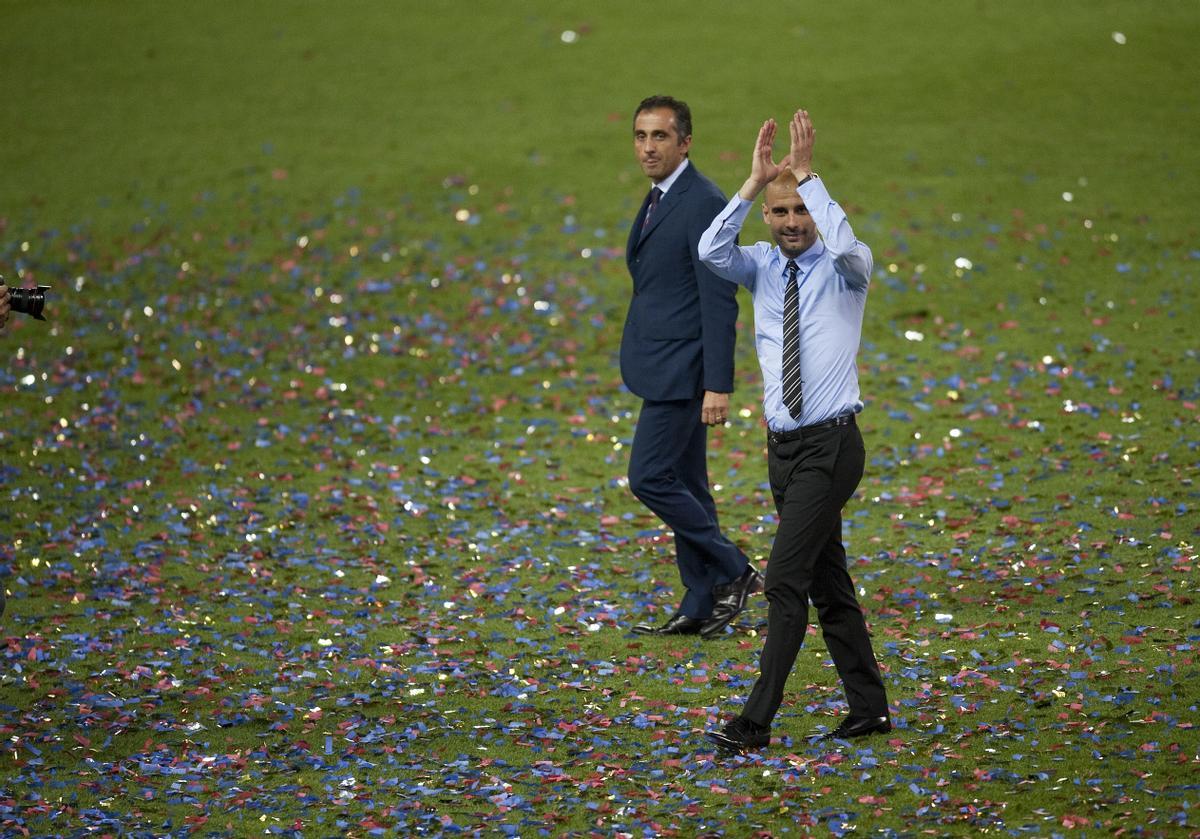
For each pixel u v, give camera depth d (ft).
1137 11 272.72
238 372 154.81
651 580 99.81
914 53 258.57
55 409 145.28
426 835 61.98
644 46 269.64
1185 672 76.23
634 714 76.02
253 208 206.80
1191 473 113.91
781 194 69.62
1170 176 204.85
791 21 279.28
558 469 127.44
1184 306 161.58
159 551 107.24
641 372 88.63
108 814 65.16
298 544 109.29
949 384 143.13
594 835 61.31
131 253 192.44
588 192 207.51
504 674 82.99
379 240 194.29
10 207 211.61
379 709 78.38
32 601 97.50
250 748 73.41
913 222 191.83
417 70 264.52
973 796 63.26
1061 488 113.39
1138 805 61.00
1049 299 167.63
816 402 69.36
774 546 69.87
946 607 90.68
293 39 282.97
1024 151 216.95
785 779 66.03
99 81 264.93
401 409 145.48
